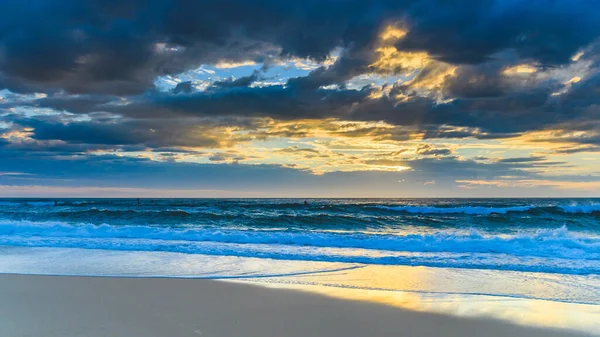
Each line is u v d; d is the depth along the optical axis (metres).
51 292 6.73
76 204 53.00
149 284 7.45
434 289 7.13
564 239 13.34
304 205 44.16
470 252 11.66
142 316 5.30
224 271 8.87
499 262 9.99
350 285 7.45
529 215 26.69
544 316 5.55
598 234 18.41
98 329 4.71
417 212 30.06
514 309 5.89
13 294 6.57
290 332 4.75
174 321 5.09
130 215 26.88
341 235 15.43
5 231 18.05
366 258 10.59
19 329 4.70
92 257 10.91
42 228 18.00
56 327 4.78
